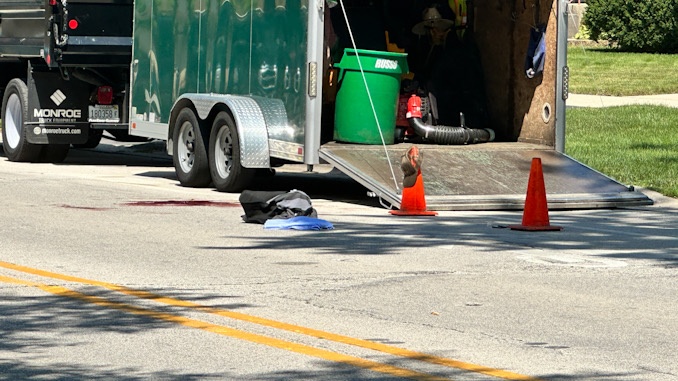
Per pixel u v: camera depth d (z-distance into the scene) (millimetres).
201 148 17344
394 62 17047
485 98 18969
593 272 10656
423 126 17656
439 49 19094
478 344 7762
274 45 16484
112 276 10070
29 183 17609
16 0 20484
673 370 7164
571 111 30328
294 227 13133
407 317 8570
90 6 19828
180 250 11531
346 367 7137
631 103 32688
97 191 16766
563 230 13594
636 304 9188
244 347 7629
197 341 7785
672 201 16969
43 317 8477
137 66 19422
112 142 26875
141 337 7883
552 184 16250
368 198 17062
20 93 20875
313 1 15766
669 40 46281
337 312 8719
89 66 20109
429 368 7125
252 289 9570
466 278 10219
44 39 19828
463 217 14617
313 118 15883
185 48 18266
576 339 7953
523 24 18281
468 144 18000
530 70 18016
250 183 16797
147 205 15195
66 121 20875
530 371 7086
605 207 15984
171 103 18500
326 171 21266
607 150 22938
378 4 18828
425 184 15555
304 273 10328
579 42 51812
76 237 12266
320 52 15844
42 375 6914
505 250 11891
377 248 11852
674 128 26688
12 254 11133
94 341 7766
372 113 16953
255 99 16781
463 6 18859
